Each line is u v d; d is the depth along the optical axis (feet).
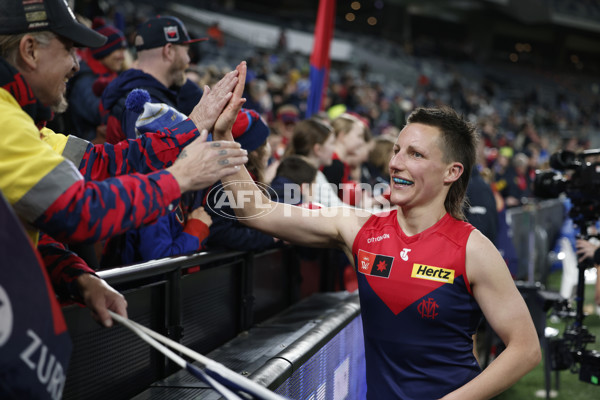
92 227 3.81
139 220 4.03
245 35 76.28
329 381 7.61
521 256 22.02
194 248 6.85
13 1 4.04
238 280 7.66
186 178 4.24
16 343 3.16
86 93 10.14
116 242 6.79
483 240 5.18
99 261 7.83
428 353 5.22
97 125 10.12
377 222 5.66
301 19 101.35
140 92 6.72
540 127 76.69
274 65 60.90
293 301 9.46
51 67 4.21
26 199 3.70
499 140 50.47
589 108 103.30
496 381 4.94
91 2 13.34
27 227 3.99
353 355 8.82
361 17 123.44
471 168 5.51
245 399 4.13
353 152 12.96
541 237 23.18
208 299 6.91
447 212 5.53
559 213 27.45
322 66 15.25
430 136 5.24
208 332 6.89
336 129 12.94
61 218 3.72
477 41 119.24
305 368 6.65
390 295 5.29
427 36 124.16
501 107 89.04
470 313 5.24
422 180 5.24
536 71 123.03
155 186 4.10
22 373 3.18
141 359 5.73
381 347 5.41
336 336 7.93
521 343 5.03
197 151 4.31
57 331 3.45
